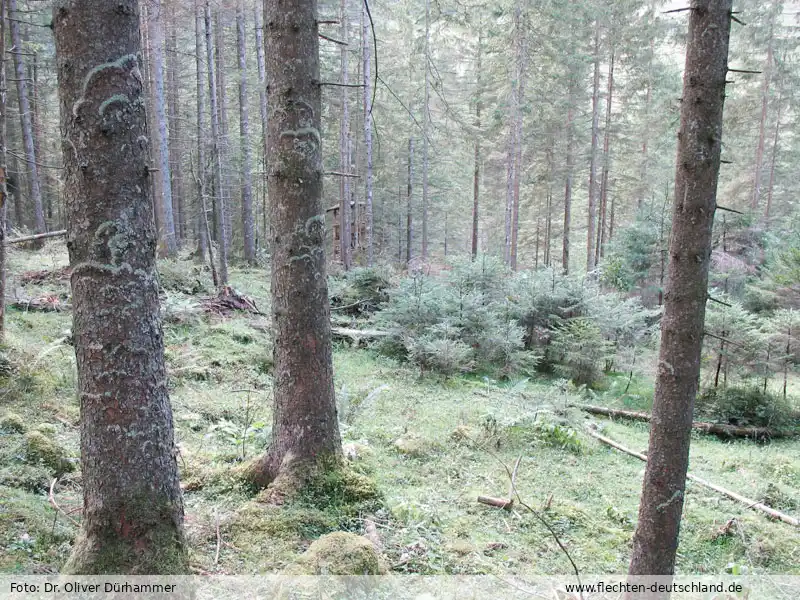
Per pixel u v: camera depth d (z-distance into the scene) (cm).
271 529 414
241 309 1242
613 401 1045
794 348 965
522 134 2347
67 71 271
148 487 305
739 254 1891
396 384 977
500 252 3122
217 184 2012
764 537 541
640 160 2680
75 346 297
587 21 2223
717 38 309
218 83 2014
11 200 2408
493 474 644
